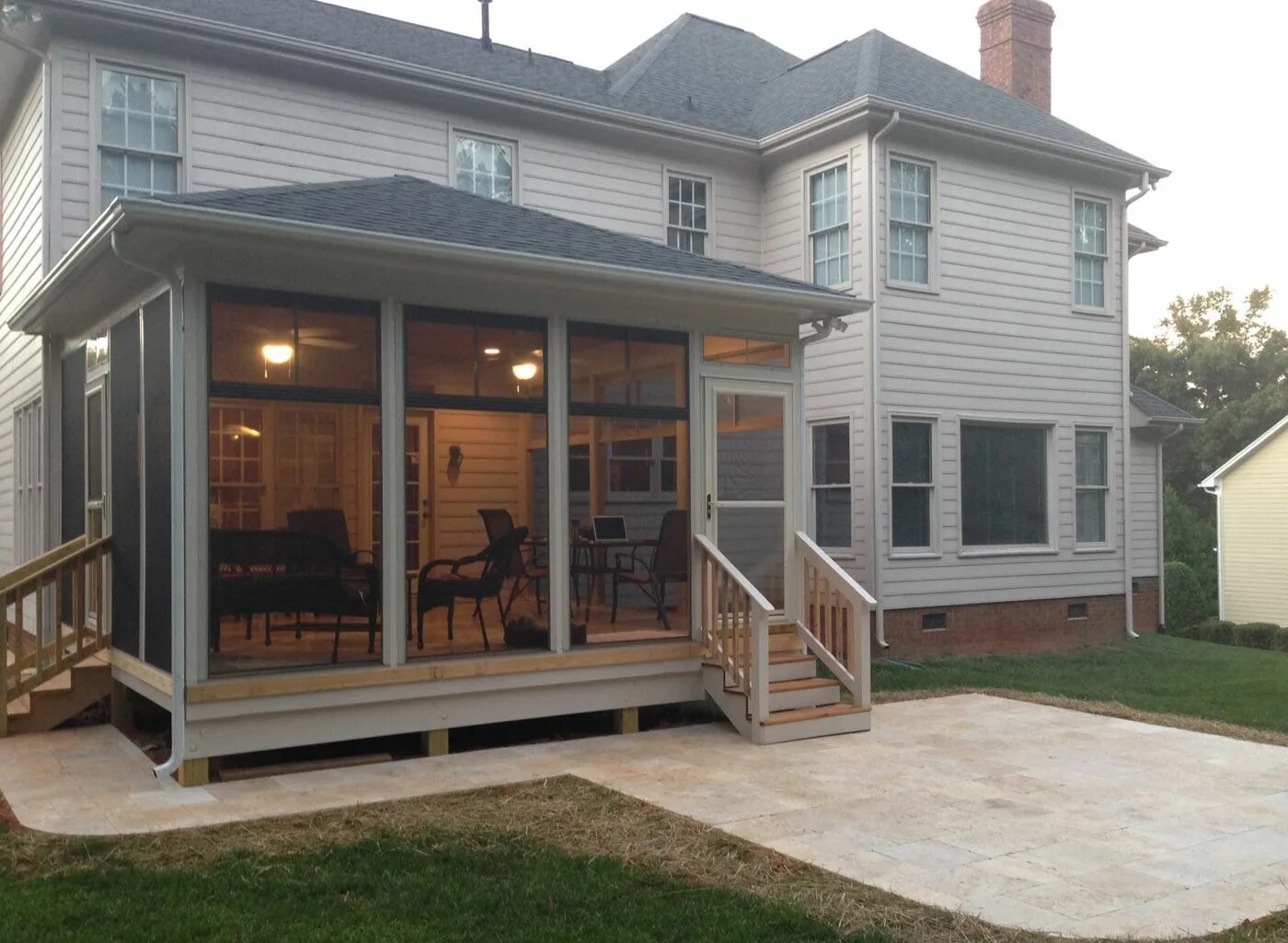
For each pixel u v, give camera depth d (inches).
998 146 540.7
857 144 510.6
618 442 331.9
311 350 282.4
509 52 576.7
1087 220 593.3
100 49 403.9
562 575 318.3
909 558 511.8
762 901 187.2
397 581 290.8
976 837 225.6
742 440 357.7
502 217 332.5
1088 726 345.4
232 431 296.2
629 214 531.8
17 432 482.6
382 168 468.1
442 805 244.2
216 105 428.8
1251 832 230.7
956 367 531.8
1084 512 595.2
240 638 280.4
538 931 173.2
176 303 266.7
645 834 224.8
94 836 217.9
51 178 391.2
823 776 277.3
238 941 166.9
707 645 339.9
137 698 349.1
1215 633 813.2
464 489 392.8
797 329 368.8
